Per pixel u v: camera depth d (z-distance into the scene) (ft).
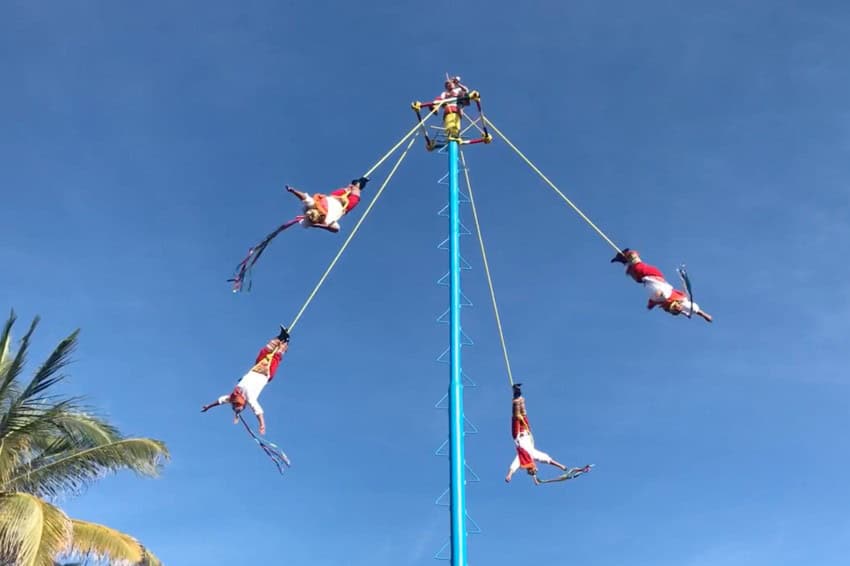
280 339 39.45
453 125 44.24
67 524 52.31
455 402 36.60
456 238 40.81
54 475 55.83
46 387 53.42
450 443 35.88
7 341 59.21
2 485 53.57
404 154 45.16
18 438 54.03
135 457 56.85
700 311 39.68
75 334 53.36
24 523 48.65
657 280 40.29
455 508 34.45
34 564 48.19
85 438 57.06
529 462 40.24
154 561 60.03
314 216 39.04
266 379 38.52
